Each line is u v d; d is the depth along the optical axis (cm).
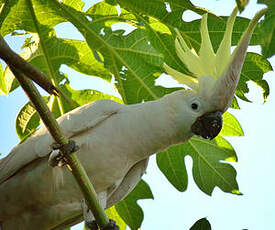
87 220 970
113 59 1109
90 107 1001
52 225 1014
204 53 1009
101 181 991
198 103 993
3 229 1021
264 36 589
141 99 1135
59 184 959
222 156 1183
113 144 980
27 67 651
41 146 944
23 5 1039
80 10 1071
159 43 1051
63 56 1127
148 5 978
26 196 977
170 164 1189
